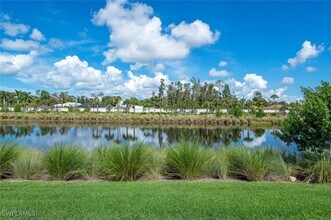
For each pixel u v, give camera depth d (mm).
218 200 5871
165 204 5578
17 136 29156
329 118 8875
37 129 40344
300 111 9500
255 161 8930
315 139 9211
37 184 7590
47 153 9453
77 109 76812
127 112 75812
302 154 9820
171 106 82062
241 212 5152
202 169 9156
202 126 51781
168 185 7480
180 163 8945
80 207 5359
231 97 94500
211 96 109125
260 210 5258
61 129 41250
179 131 39906
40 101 94500
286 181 8672
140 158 8852
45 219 4773
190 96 109812
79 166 9047
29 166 9023
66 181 8586
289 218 4910
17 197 6047
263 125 52875
